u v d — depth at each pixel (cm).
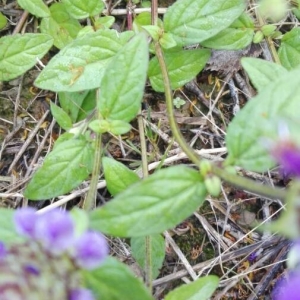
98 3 26
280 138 15
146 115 27
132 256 26
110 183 23
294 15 29
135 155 27
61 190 24
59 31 27
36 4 27
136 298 16
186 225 27
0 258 14
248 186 18
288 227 14
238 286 26
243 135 19
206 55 26
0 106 28
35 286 14
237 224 27
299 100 18
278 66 21
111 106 22
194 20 25
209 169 19
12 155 28
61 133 28
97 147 23
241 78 29
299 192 14
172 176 18
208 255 27
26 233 15
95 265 15
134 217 18
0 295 14
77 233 15
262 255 26
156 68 26
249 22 26
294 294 13
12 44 26
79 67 24
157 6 27
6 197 27
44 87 24
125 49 21
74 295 14
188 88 28
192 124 28
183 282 26
